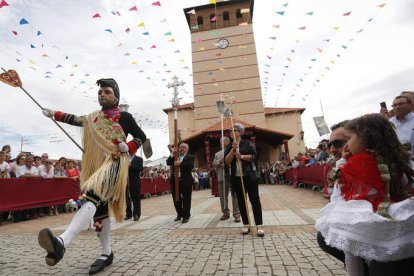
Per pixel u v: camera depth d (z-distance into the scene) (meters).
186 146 6.65
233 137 4.83
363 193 1.68
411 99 3.93
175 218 6.76
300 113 28.88
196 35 28.14
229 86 27.19
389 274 1.58
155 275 2.94
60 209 9.88
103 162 3.13
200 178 22.81
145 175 16.45
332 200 2.06
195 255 3.60
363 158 1.70
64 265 3.39
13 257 3.82
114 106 3.44
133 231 5.40
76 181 10.42
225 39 27.77
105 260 3.20
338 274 2.74
